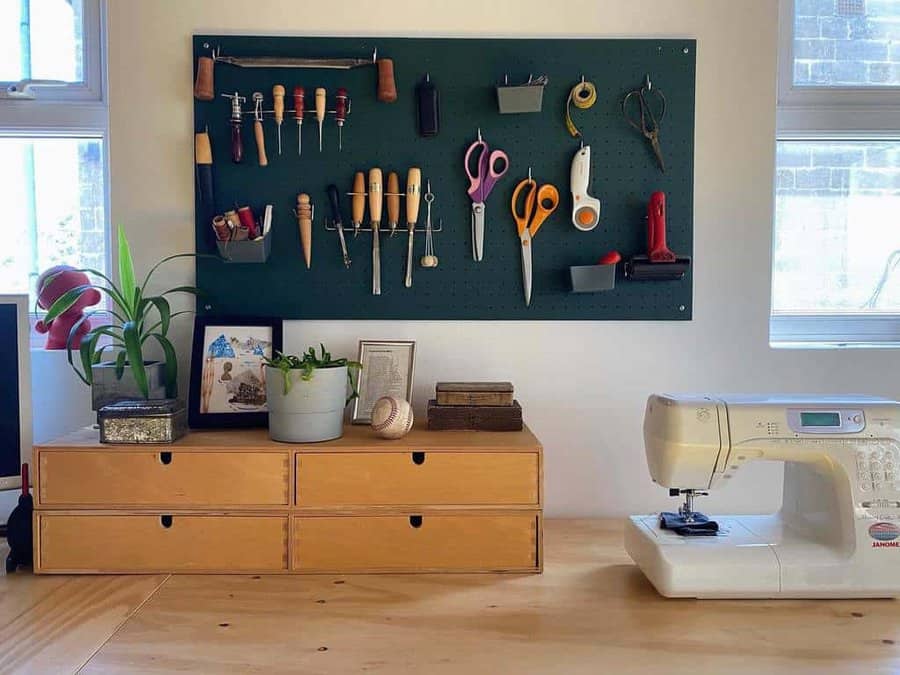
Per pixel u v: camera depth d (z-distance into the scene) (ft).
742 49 5.14
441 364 5.17
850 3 5.55
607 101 5.11
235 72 5.03
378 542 4.16
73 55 5.48
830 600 3.82
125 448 4.10
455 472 4.16
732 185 5.18
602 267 4.99
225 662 3.12
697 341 5.22
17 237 5.53
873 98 5.50
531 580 4.07
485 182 5.06
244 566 4.14
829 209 5.62
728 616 3.61
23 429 4.46
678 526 4.05
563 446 5.22
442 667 3.09
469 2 5.07
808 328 5.58
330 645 3.28
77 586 3.96
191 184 5.08
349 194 5.04
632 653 3.22
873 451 3.84
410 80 5.07
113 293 4.72
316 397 4.20
